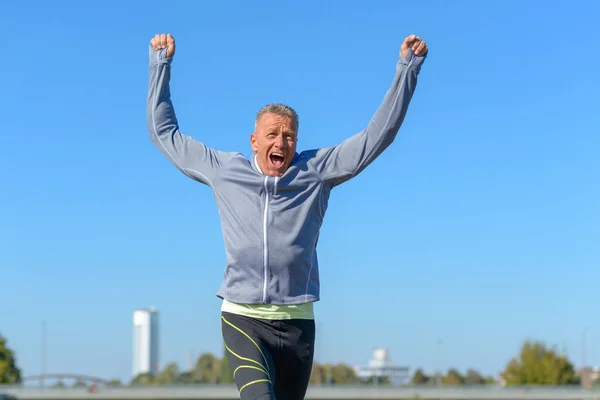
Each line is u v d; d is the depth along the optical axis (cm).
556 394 7119
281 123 494
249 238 492
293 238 493
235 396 7356
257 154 504
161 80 537
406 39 514
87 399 7212
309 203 500
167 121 534
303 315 500
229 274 500
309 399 7262
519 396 7150
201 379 9969
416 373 10900
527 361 8912
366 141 509
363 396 7238
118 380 8169
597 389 7094
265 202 495
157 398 7312
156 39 542
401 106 509
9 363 8769
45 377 8062
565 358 8931
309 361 507
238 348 487
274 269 491
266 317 492
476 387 7362
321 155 511
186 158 522
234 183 504
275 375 509
